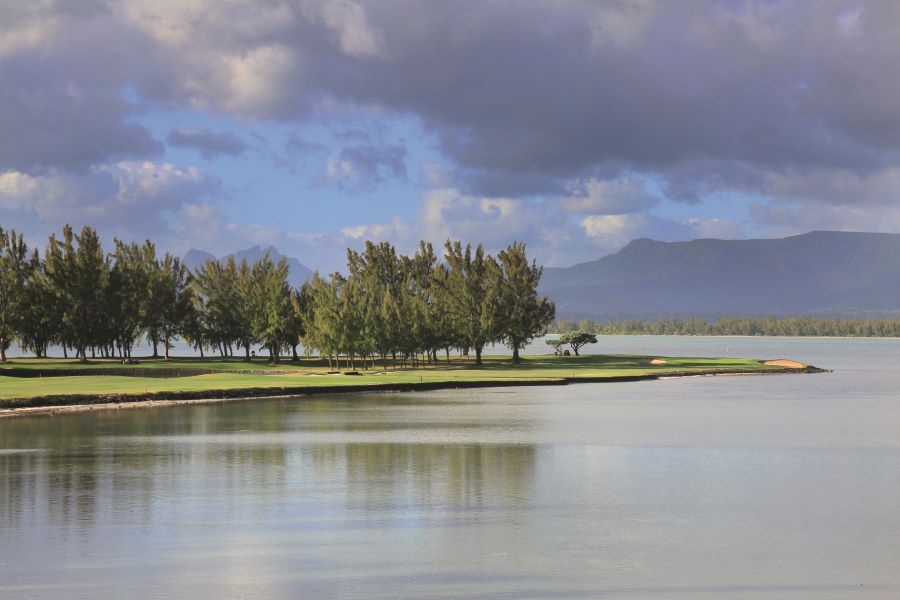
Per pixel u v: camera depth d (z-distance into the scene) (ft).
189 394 338.54
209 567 105.81
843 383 484.74
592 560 109.60
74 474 169.07
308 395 371.35
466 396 371.35
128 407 309.22
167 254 636.89
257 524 127.44
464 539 119.34
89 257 582.35
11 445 209.77
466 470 174.70
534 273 635.66
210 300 654.53
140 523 127.75
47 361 586.86
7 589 97.25
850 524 128.88
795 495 150.51
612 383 467.93
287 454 195.72
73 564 106.93
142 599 94.07
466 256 631.97
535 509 138.31
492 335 611.47
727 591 97.76
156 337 635.25
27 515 132.67
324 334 513.45
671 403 340.18
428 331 578.66
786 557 111.45
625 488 156.04
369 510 136.87
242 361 633.61
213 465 180.14
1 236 564.71
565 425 257.34
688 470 175.83
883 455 197.57
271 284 613.93
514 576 102.89
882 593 97.14
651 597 95.40
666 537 120.88
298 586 98.78
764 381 498.69
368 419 272.31
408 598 94.68
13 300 563.89
